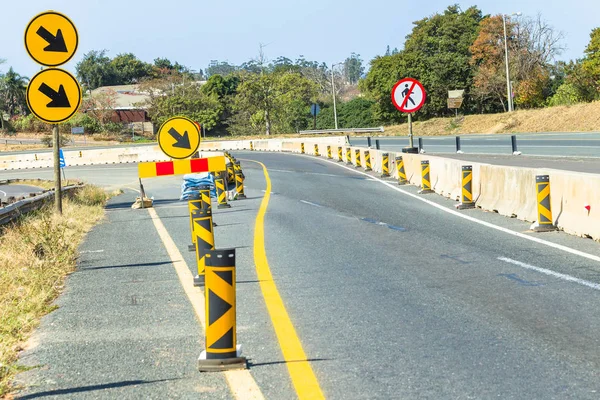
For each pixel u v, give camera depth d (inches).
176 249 499.8
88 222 693.9
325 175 1280.8
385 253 447.5
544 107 2979.8
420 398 199.2
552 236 473.7
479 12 4111.7
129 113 4825.3
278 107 4136.3
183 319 303.4
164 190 1245.7
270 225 620.7
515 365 223.5
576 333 255.1
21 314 317.1
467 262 401.4
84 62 6727.4
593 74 2726.4
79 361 249.8
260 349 255.3
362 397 202.2
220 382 220.8
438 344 250.5
